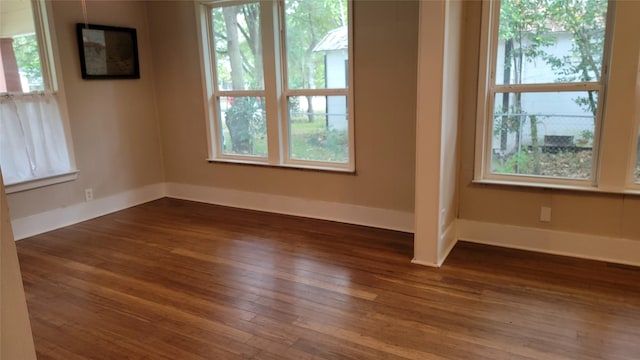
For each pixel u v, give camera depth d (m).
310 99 4.13
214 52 4.60
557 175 3.27
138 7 4.75
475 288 2.77
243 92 4.49
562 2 3.03
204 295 2.79
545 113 3.22
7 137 3.75
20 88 3.87
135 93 4.82
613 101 2.93
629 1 2.77
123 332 2.39
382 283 2.88
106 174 4.59
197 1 4.44
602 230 3.11
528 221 3.33
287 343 2.26
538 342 2.20
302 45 4.06
